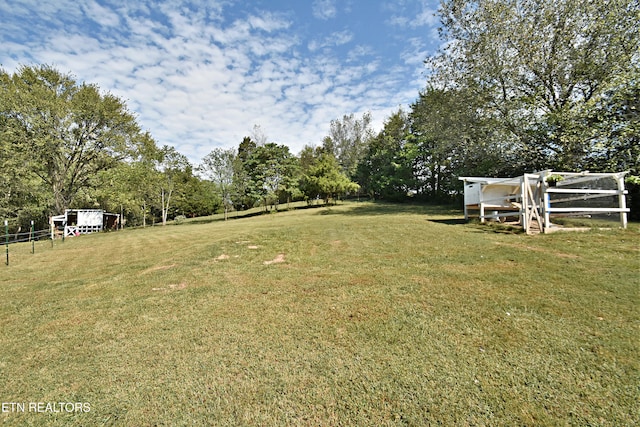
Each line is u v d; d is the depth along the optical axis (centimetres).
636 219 1103
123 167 2798
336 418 234
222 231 1605
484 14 1512
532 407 236
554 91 1436
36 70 2394
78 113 2433
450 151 2145
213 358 324
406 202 3488
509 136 1473
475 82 1595
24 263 1001
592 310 388
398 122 3950
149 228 2667
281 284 577
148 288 602
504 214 1103
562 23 1341
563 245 739
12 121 2245
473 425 221
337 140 4934
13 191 2258
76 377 301
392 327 371
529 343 322
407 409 239
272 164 3619
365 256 757
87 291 609
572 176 999
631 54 1172
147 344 363
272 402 254
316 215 2577
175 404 256
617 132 1134
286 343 348
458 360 299
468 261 647
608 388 252
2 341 388
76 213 2634
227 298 513
